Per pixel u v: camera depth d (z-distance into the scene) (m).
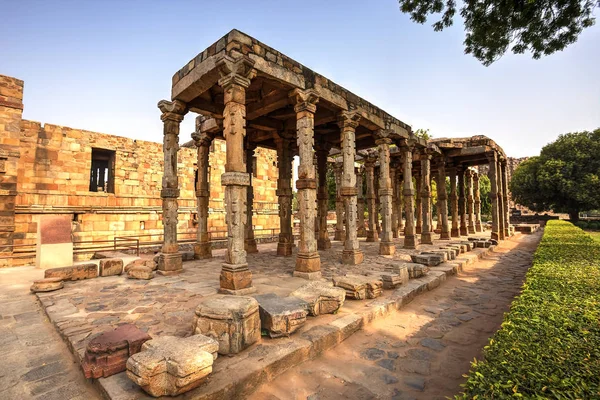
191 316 4.89
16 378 3.31
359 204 21.67
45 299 5.92
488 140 17.23
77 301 5.77
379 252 12.02
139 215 15.96
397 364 3.98
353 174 9.89
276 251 13.66
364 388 3.44
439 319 5.61
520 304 3.80
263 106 9.62
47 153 14.02
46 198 13.38
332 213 29.56
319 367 3.87
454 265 9.59
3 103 11.55
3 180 11.45
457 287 7.92
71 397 2.98
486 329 5.15
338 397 3.27
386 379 3.63
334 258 10.99
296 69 7.89
